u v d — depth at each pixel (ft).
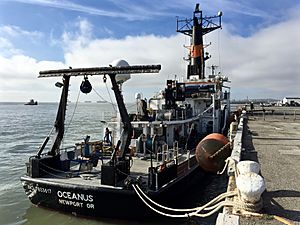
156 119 48.96
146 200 30.07
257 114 128.57
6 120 257.14
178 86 58.13
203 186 45.88
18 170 69.41
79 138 128.98
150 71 31.48
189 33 80.28
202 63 76.54
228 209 19.20
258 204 18.35
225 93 88.12
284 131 64.23
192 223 33.30
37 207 36.50
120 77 40.91
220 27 77.56
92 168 37.58
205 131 61.36
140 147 44.27
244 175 18.94
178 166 37.35
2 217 38.68
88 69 34.24
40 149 36.17
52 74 36.52
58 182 32.71
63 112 37.19
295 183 24.99
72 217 33.42
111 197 30.68
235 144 39.19
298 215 18.29
